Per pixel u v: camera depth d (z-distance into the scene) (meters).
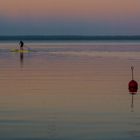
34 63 69.88
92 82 43.50
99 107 29.47
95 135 22.02
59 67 62.19
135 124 24.23
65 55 91.62
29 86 40.25
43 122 24.94
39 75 50.66
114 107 29.44
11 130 23.12
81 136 21.86
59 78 47.28
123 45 165.75
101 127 23.62
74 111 28.12
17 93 35.78
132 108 29.05
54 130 23.11
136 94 35.16
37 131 22.91
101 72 54.50
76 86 40.34
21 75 50.72
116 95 34.66
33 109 28.81
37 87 39.53
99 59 79.75
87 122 24.86
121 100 32.22
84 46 151.62
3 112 27.81
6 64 68.00
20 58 82.44
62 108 29.19
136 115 26.73
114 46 151.25
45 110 28.48
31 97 33.62
